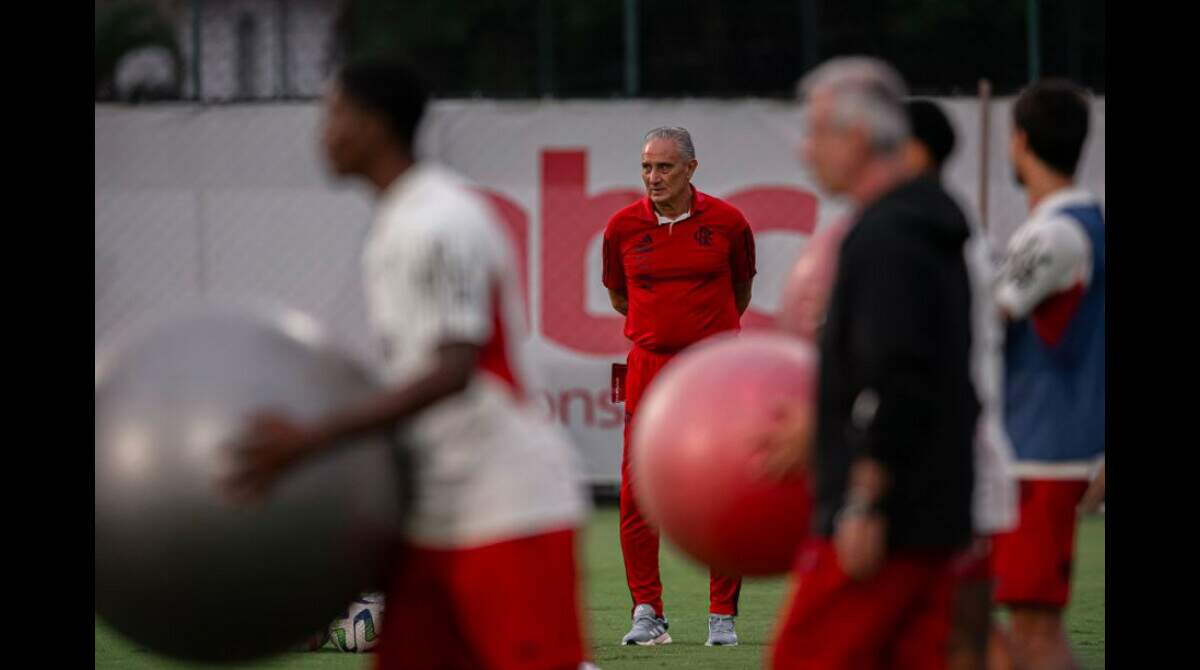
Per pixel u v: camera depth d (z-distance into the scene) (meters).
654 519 17.95
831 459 14.97
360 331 47.22
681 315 30.28
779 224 46.50
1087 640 29.14
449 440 15.14
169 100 47.41
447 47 62.00
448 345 14.65
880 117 15.27
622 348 46.78
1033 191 20.08
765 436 17.02
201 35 51.22
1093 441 19.42
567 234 46.94
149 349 15.06
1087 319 19.41
